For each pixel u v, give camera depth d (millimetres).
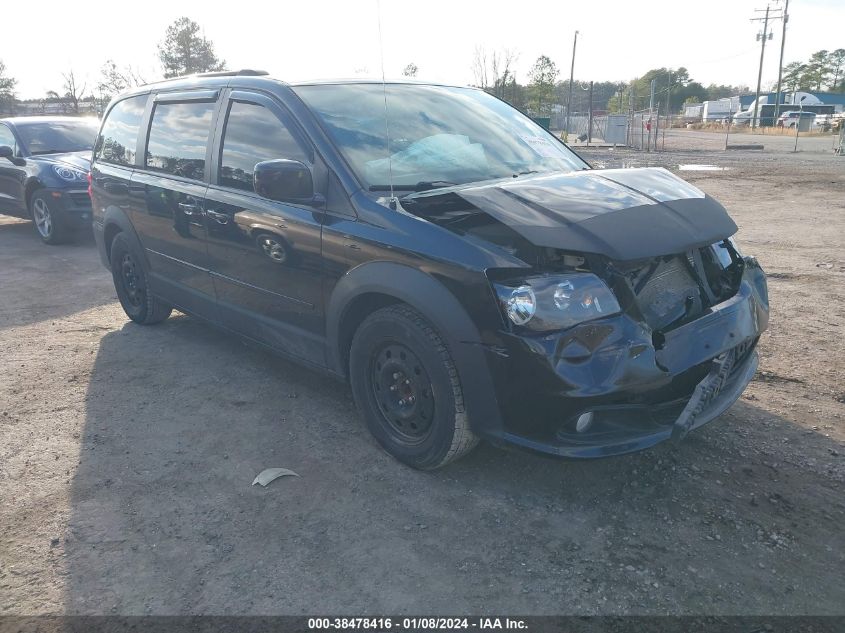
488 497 3107
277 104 3814
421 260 2955
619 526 2879
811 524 2855
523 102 42500
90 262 8188
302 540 2846
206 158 4289
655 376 2756
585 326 2682
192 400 4203
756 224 9992
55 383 4512
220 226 4113
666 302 2984
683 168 19656
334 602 2498
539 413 2734
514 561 2686
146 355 4988
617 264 2744
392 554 2746
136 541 2861
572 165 4102
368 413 3461
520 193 3029
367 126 3689
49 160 9242
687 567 2625
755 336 3320
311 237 3461
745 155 25344
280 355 4047
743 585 2525
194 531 2920
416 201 3158
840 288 6355
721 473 3236
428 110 4023
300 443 3639
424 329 3000
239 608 2479
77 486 3279
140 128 5098
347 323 3461
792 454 3387
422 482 3238
